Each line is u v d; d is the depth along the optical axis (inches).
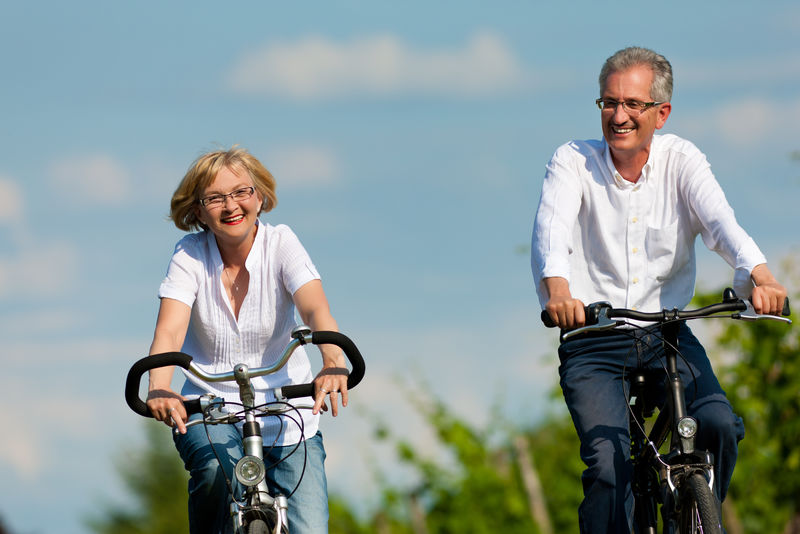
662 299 606.9
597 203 604.1
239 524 522.6
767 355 1505.9
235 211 570.9
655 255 603.2
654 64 586.6
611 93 585.0
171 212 582.6
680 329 599.2
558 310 543.2
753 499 1521.9
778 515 1525.6
